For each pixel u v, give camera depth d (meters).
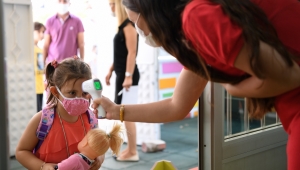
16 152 1.49
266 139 2.14
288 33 1.03
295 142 1.05
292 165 1.05
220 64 1.02
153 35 1.07
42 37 3.34
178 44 1.04
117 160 3.00
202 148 1.87
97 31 3.59
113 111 1.47
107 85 3.28
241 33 0.91
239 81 1.08
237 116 2.03
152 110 1.46
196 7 0.95
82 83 1.46
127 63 2.94
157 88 3.51
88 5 3.55
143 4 1.04
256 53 0.90
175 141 3.65
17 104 3.09
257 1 1.07
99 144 1.43
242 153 2.00
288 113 1.08
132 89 3.05
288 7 1.06
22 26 3.11
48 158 1.49
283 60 0.93
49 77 1.55
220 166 1.88
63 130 1.52
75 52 3.30
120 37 2.92
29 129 1.49
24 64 3.12
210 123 1.83
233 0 0.96
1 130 1.19
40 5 3.39
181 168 2.79
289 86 0.98
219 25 0.91
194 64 1.06
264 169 2.16
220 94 1.85
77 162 1.41
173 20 1.02
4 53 1.19
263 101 1.17
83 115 1.60
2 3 1.18
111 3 3.07
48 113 1.51
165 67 4.59
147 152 3.28
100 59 3.62
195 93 1.42
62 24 3.18
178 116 1.47
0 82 1.18
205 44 0.95
